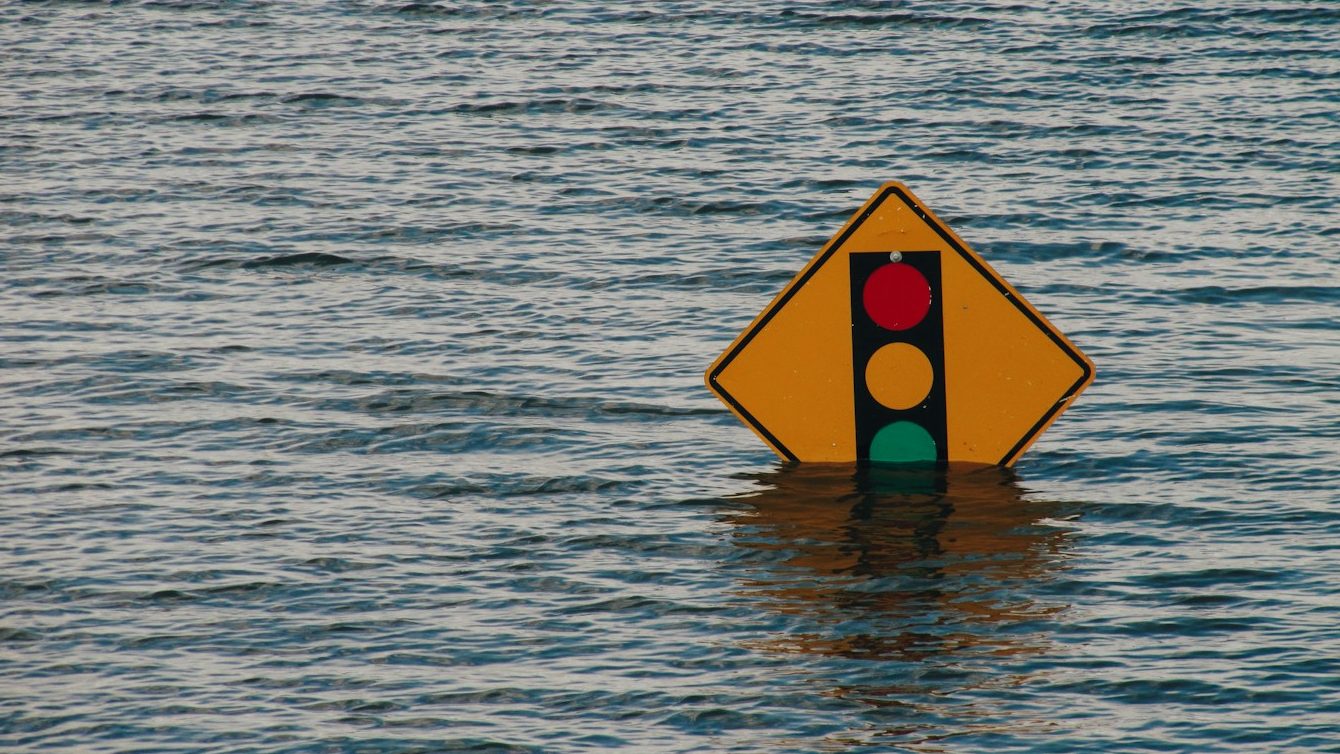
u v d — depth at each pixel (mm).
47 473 17891
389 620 14094
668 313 24250
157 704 12570
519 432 19297
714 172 32781
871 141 35062
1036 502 16906
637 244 28031
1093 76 40469
